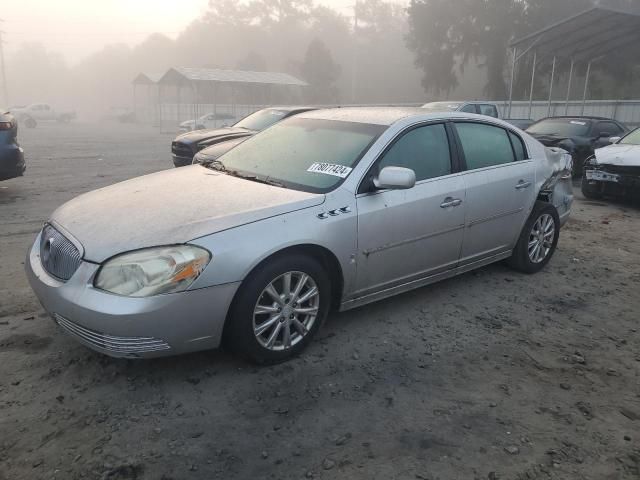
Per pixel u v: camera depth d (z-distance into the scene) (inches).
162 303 123.4
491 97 1973.4
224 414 124.8
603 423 127.0
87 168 557.3
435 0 1947.6
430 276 182.2
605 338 170.4
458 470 109.8
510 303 194.1
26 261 151.2
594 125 517.0
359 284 159.9
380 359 151.3
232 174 174.1
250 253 132.3
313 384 137.9
